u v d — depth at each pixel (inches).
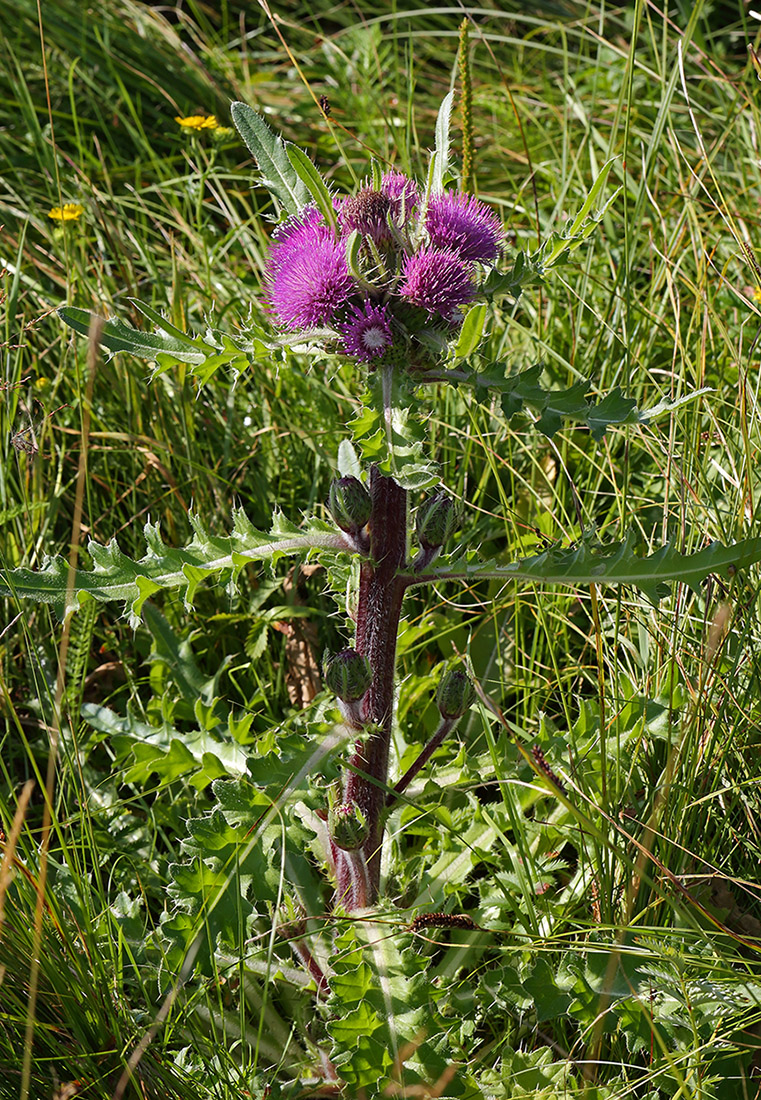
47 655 116.6
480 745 107.5
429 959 75.3
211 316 81.6
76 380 133.0
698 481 115.0
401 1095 71.6
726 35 221.3
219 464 136.5
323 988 85.8
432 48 239.5
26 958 75.6
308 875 90.1
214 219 190.2
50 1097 75.1
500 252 83.3
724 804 96.5
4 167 192.9
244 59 228.5
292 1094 79.4
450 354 77.9
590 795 91.7
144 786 108.6
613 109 196.5
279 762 79.7
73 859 82.9
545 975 79.7
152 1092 73.5
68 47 218.4
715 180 133.9
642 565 78.6
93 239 159.6
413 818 91.2
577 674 109.8
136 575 78.2
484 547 131.2
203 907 76.2
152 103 217.3
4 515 107.0
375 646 81.4
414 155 182.1
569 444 130.9
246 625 122.9
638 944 80.2
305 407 141.2
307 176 75.0
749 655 101.2
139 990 87.2
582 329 148.1
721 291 147.3
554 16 245.0
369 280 76.2
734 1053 75.7
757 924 90.7
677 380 131.3
